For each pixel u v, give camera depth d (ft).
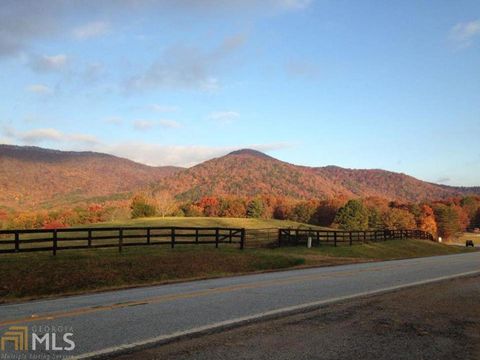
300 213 426.10
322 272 58.13
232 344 21.16
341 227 328.70
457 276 51.60
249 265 72.23
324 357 19.62
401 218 374.22
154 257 66.90
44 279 49.44
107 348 20.17
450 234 409.28
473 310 31.12
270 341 21.83
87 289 48.96
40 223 326.65
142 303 31.94
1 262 54.80
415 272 56.95
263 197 479.41
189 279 55.01
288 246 110.93
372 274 54.03
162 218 244.01
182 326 24.31
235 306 30.45
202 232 173.37
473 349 21.80
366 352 20.57
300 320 26.45
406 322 26.86
